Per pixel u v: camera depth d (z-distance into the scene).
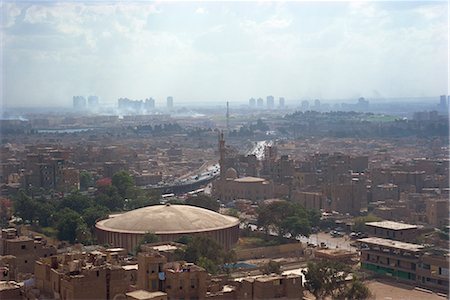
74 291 181.88
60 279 189.00
